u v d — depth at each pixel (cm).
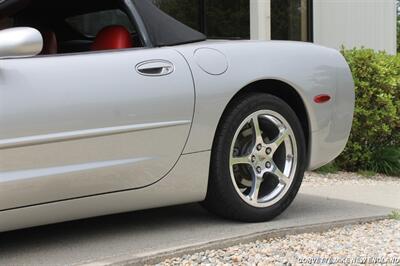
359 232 419
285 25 1062
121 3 399
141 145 367
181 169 386
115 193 366
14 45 330
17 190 330
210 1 970
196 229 405
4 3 369
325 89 436
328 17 1078
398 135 734
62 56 355
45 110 335
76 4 406
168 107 373
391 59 718
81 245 372
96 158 353
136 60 371
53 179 339
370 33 1095
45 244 376
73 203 354
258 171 416
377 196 555
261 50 417
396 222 448
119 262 329
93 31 438
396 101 707
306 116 437
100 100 351
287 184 426
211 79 390
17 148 328
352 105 455
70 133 341
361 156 709
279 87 428
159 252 347
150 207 389
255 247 375
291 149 427
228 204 406
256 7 921
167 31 402
